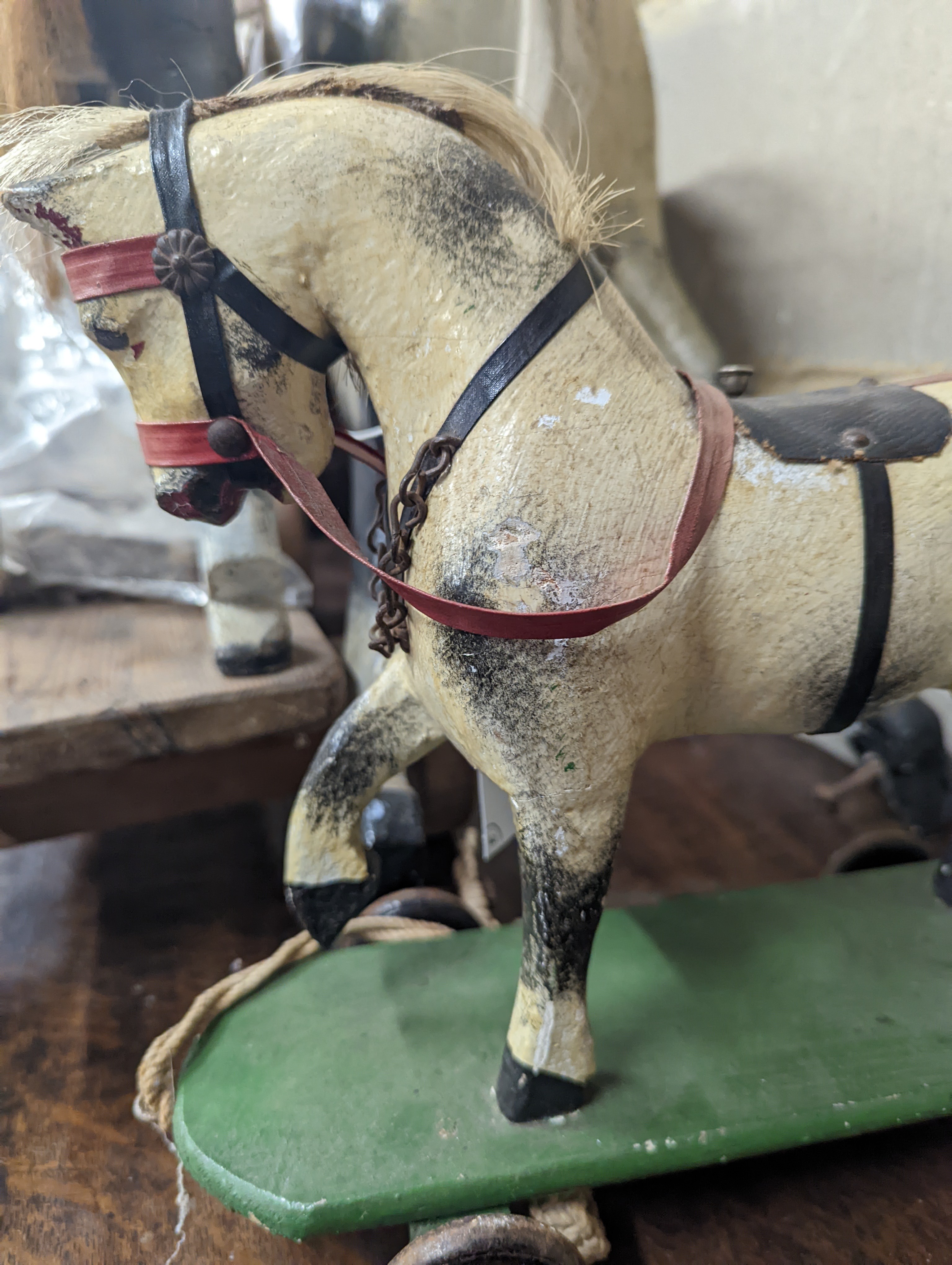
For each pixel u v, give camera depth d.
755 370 1.31
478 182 0.51
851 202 1.13
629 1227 0.65
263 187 0.49
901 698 0.65
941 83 0.99
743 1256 0.63
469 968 0.77
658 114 1.43
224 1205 0.64
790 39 1.17
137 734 0.82
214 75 0.73
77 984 0.92
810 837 1.22
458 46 0.80
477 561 0.50
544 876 0.56
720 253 1.37
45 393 1.13
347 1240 0.67
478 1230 0.52
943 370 1.04
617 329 0.54
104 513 1.14
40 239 0.62
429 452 0.52
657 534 0.52
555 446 0.50
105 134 0.50
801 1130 0.60
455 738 0.59
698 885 1.11
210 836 1.22
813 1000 0.72
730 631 0.56
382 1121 0.60
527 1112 0.59
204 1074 0.66
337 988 0.75
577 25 0.90
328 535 0.49
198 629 1.06
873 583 0.56
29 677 0.89
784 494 0.55
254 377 0.52
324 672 0.91
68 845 1.19
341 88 0.52
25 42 0.59
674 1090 0.62
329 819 0.71
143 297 0.50
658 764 1.47
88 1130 0.74
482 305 0.51
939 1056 0.66
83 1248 0.65
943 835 1.08
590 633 0.48
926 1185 0.68
